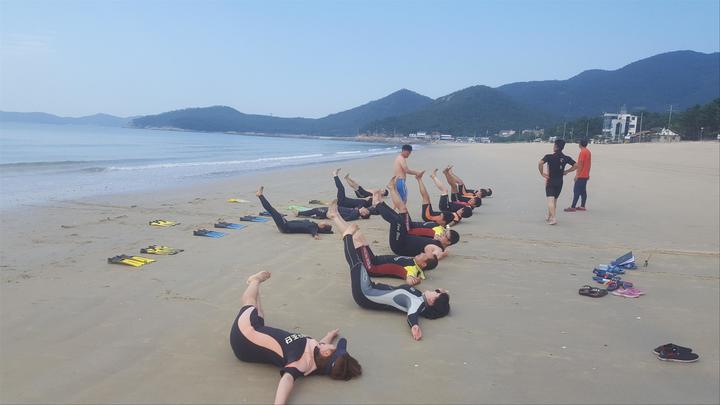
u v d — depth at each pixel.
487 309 6.12
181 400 3.84
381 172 26.25
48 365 4.32
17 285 6.27
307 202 14.32
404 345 5.02
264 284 6.68
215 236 9.34
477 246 9.37
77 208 11.90
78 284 6.40
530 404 3.95
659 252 9.20
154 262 7.48
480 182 21.67
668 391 4.23
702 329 5.67
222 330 5.20
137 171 23.23
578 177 13.67
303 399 3.93
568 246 9.54
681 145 56.56
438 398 4.00
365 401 3.93
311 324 5.44
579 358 4.84
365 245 7.21
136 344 4.78
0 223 9.82
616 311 6.16
